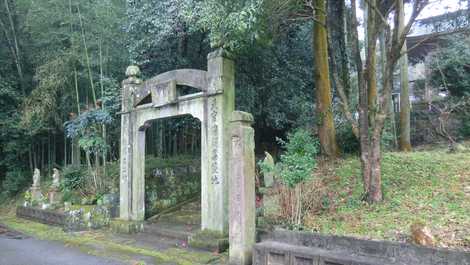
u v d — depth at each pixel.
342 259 4.27
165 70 10.88
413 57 16.72
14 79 14.13
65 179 11.28
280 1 6.67
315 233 4.98
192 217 8.62
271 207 6.41
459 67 14.03
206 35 10.29
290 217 5.89
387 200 6.15
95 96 11.83
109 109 10.53
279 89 11.16
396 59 6.05
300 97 11.52
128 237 7.83
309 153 5.82
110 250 6.88
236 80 10.34
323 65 9.27
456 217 5.11
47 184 13.25
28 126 12.64
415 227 4.49
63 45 12.75
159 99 7.87
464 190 6.23
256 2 6.16
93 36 11.00
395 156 8.98
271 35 7.75
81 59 11.26
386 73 6.14
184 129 12.90
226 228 6.60
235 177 5.39
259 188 7.14
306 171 5.59
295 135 6.04
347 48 10.45
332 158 9.20
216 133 6.79
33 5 11.62
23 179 14.23
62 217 9.52
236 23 6.16
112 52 11.56
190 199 10.43
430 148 12.01
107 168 11.55
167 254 6.37
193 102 7.29
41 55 12.83
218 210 6.61
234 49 7.17
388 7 7.30
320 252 4.60
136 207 8.43
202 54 11.13
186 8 8.24
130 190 8.57
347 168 8.23
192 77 7.33
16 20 14.05
